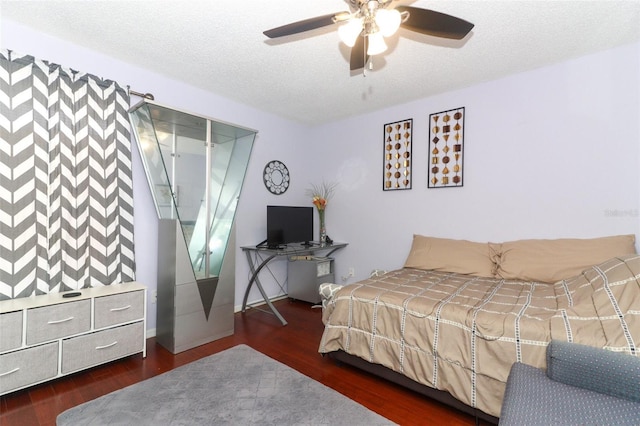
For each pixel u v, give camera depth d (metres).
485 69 2.70
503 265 2.62
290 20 2.04
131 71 2.63
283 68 2.70
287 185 4.12
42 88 2.13
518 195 2.80
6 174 2.01
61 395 1.87
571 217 2.55
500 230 2.89
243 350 2.53
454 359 1.68
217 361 2.33
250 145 3.10
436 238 3.21
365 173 3.87
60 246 2.21
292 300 4.01
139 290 2.34
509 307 1.78
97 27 2.12
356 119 3.96
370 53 1.74
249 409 1.75
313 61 2.57
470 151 3.06
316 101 3.47
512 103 2.81
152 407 1.76
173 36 2.22
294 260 3.98
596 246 2.34
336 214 4.17
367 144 3.85
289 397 1.87
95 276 2.37
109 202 2.44
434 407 1.79
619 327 1.37
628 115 2.31
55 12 1.96
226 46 2.35
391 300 2.00
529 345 1.50
